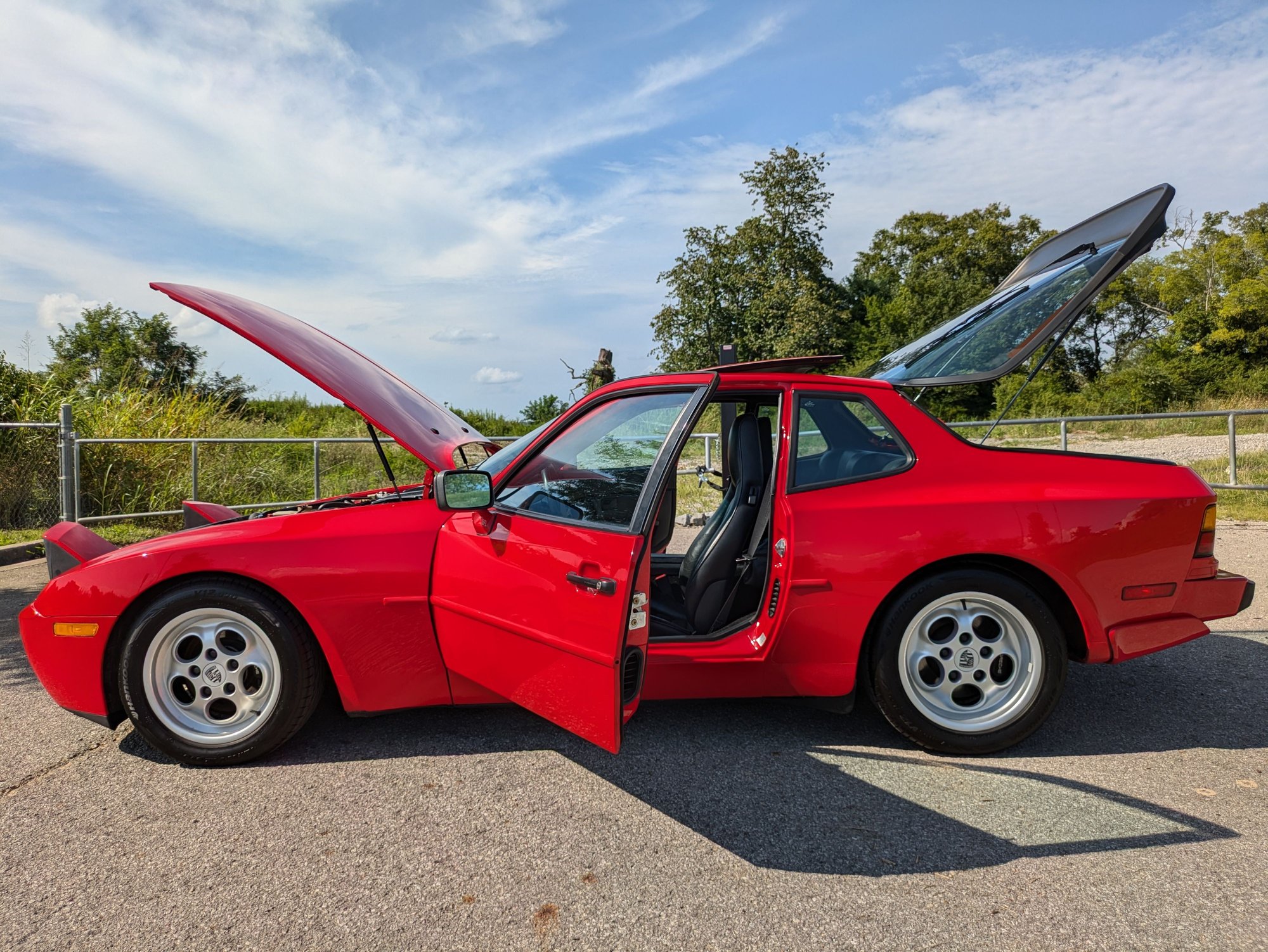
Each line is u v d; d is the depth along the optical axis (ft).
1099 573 9.55
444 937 6.35
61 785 9.23
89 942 6.32
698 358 103.40
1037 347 10.11
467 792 8.91
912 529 9.47
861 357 130.21
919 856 7.49
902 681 9.59
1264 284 104.53
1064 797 8.65
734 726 10.80
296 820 8.33
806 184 104.12
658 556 13.48
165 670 9.71
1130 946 6.11
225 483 35.50
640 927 6.47
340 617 9.56
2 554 24.90
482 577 9.17
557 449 9.50
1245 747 9.90
